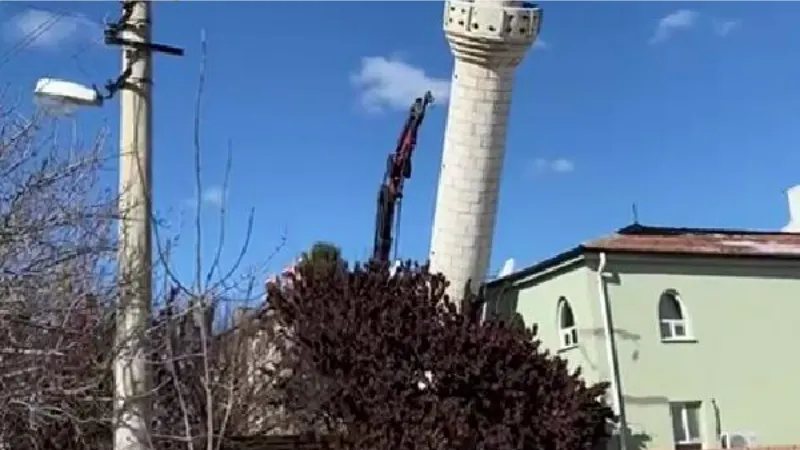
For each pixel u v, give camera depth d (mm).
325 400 21062
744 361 27031
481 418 21266
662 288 26625
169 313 10844
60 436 11469
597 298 25766
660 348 26062
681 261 27031
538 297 27562
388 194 31453
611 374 25250
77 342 10664
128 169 10328
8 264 10203
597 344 25422
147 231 10344
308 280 22578
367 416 20938
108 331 10953
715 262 27547
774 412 27078
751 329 27500
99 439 11727
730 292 27609
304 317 21812
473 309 23531
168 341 10414
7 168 10438
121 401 9945
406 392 21000
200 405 12656
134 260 10273
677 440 25703
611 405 25000
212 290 10602
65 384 10594
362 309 22016
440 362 21297
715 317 27109
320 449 20406
